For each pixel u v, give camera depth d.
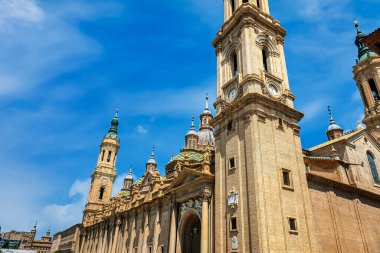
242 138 29.84
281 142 30.16
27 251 64.62
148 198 49.19
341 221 32.19
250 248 24.55
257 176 26.34
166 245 39.75
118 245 55.12
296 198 28.20
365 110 54.78
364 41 18.05
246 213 26.30
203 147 73.19
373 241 34.34
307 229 27.38
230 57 37.78
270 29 37.81
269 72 35.28
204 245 31.19
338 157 40.09
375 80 54.28
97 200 87.44
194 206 35.81
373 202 38.34
